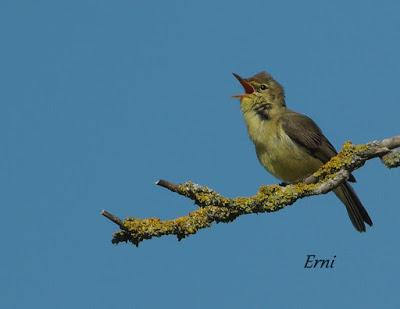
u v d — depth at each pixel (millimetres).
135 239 9078
